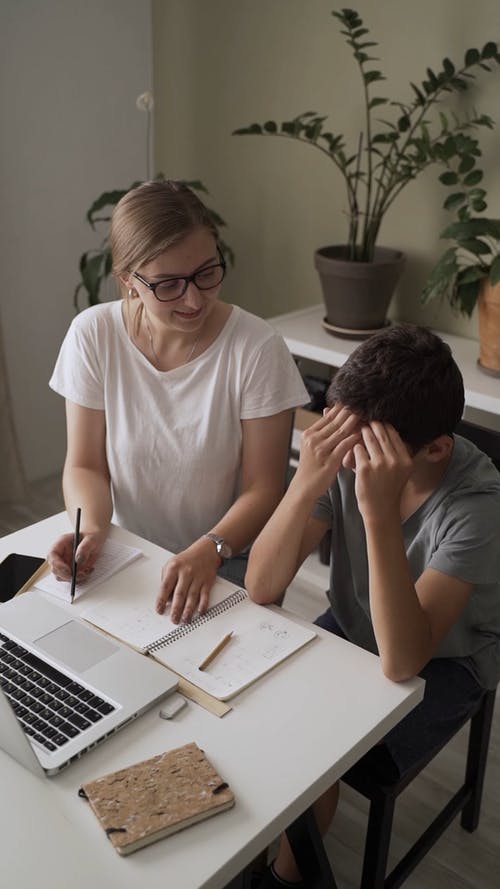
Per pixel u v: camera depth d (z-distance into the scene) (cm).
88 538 151
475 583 134
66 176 308
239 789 103
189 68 317
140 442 174
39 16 281
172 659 125
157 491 178
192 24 310
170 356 170
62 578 143
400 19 262
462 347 271
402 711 120
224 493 179
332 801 152
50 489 326
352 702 118
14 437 305
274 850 176
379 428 130
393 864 175
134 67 318
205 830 98
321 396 271
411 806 190
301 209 306
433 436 130
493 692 165
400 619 123
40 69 287
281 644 129
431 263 281
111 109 315
